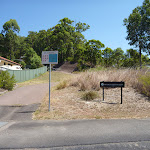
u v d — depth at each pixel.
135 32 40.28
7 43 84.81
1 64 36.84
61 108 7.33
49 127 4.78
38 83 21.08
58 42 84.44
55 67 73.19
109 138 3.92
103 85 8.52
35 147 3.53
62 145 3.60
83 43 91.94
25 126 4.92
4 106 8.23
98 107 7.40
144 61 40.84
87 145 3.59
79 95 9.96
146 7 40.75
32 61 61.97
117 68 14.98
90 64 57.97
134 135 4.08
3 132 4.41
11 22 85.31
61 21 96.06
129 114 6.32
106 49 51.59
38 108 7.54
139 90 10.07
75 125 4.93
